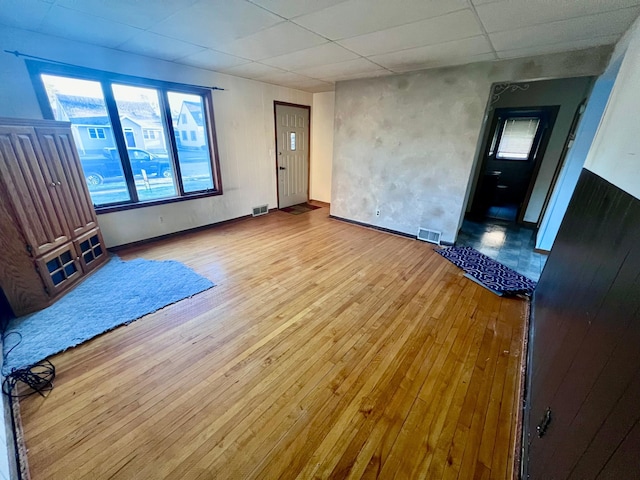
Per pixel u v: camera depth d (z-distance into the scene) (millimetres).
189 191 4012
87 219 2770
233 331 2043
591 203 1479
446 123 3373
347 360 1797
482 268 3033
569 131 4023
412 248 3650
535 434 1180
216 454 1253
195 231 4105
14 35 2311
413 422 1410
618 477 556
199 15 2014
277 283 2715
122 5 1878
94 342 1899
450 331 2080
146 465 1206
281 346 1906
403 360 1805
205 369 1707
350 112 4176
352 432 1357
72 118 2822
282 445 1295
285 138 5164
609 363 759
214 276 2814
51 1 1832
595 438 699
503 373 1711
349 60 3057
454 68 3158
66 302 2295
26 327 1994
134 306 2277
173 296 2434
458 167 3434
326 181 5875
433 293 2588
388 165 4004
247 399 1519
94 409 1442
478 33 2203
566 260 1651
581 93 3906
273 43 2570
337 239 3932
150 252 3336
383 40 2418
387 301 2451
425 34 2256
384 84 3734
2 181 1909
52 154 2334
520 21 1958
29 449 1250
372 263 3189
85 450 1255
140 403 1481
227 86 3969
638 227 812
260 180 4895
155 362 1751
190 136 3875
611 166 1356
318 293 2557
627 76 1625
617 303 821
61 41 2539
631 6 1665
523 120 4590
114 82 2982
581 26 2004
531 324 2105
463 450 1286
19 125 2039
